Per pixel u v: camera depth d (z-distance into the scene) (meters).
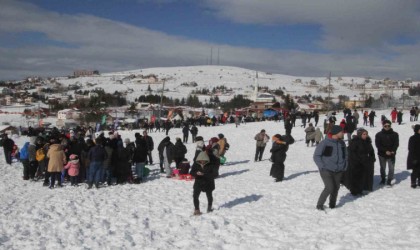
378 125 39.22
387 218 9.09
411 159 12.01
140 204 12.29
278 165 15.38
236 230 9.14
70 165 16.02
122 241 8.71
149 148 22.00
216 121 51.19
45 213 11.41
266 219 9.88
